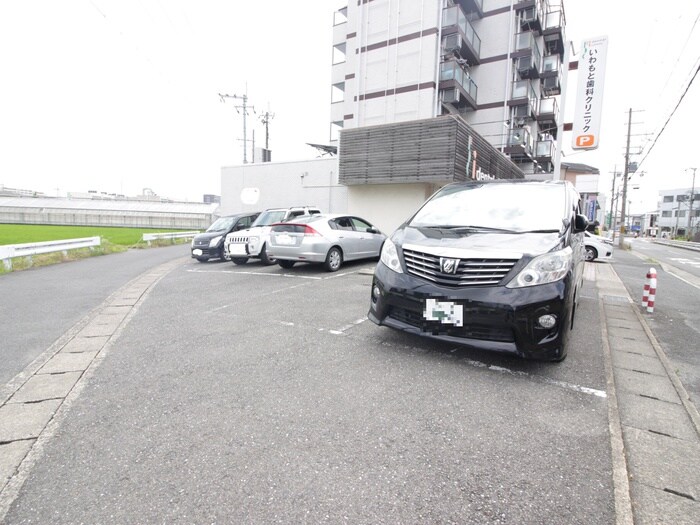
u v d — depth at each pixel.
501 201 3.98
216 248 10.24
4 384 2.86
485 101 21.80
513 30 21.28
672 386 2.93
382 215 13.81
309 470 1.89
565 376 3.00
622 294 6.81
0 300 5.73
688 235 44.97
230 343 3.69
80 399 2.60
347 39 22.06
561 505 1.69
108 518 1.59
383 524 1.57
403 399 2.60
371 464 1.94
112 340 3.81
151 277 7.92
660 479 1.89
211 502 1.68
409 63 19.20
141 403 2.54
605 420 2.38
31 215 39.28
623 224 27.84
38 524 1.56
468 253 3.04
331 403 2.54
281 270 8.48
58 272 8.63
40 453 2.03
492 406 2.52
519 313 2.82
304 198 17.34
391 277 3.38
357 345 3.63
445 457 2.00
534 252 2.99
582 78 11.73
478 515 1.62
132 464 1.93
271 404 2.52
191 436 2.17
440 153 11.55
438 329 3.08
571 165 35.69
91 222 38.75
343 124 23.77
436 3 18.39
